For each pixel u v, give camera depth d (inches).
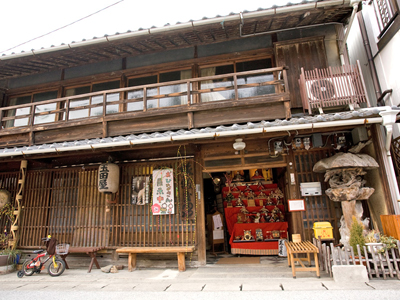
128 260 310.0
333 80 284.2
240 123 294.8
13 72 398.6
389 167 263.4
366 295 180.2
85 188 350.0
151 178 335.0
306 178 310.0
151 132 310.7
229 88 300.0
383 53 308.8
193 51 362.3
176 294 205.2
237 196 412.8
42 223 350.9
